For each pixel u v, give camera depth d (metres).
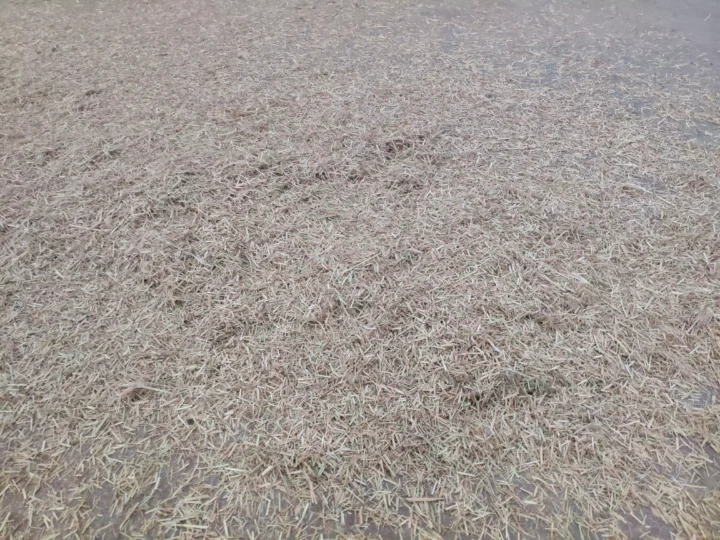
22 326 2.10
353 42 4.33
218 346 2.03
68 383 1.91
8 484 1.65
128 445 1.74
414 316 2.10
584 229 2.49
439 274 2.27
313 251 2.38
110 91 3.64
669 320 2.08
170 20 4.81
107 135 3.16
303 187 2.76
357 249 2.39
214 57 4.11
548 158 2.95
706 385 1.89
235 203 2.66
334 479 1.66
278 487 1.64
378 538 1.53
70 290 2.24
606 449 1.71
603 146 3.05
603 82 3.69
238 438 1.76
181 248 2.41
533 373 1.90
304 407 1.83
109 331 2.07
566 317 2.08
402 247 2.39
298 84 3.70
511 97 3.51
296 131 3.18
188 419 1.81
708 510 1.57
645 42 4.27
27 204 2.67
